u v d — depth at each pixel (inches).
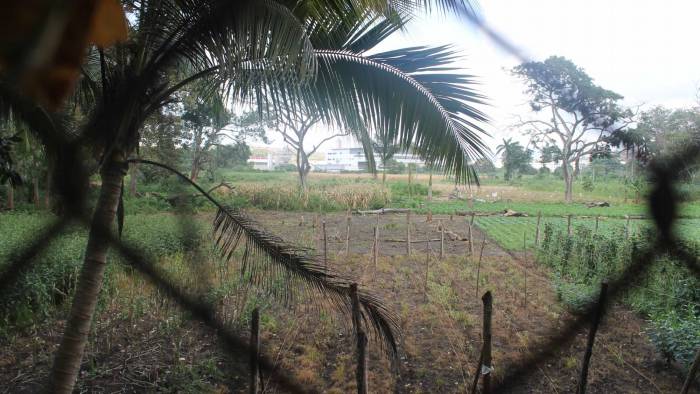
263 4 104.3
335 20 131.0
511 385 130.4
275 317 239.3
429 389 179.0
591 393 176.9
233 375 180.1
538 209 958.4
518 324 247.8
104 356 195.5
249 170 1517.0
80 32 19.4
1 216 417.7
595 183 1111.6
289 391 157.0
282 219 748.0
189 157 917.8
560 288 295.0
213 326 140.3
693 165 88.2
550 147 821.9
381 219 782.5
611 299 125.7
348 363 197.6
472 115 144.9
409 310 271.7
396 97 142.7
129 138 122.0
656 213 106.2
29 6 18.2
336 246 500.7
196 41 109.5
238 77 119.1
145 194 745.6
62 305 238.1
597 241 380.8
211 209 523.2
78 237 291.7
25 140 162.1
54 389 115.9
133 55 116.0
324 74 140.2
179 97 170.7
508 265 404.2
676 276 238.2
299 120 152.9
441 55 142.9
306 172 1035.9
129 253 126.7
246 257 139.7
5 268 117.6
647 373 193.3
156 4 106.7
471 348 214.8
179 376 176.4
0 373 179.9
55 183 110.6
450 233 585.0
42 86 18.9
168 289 132.7
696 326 198.1
